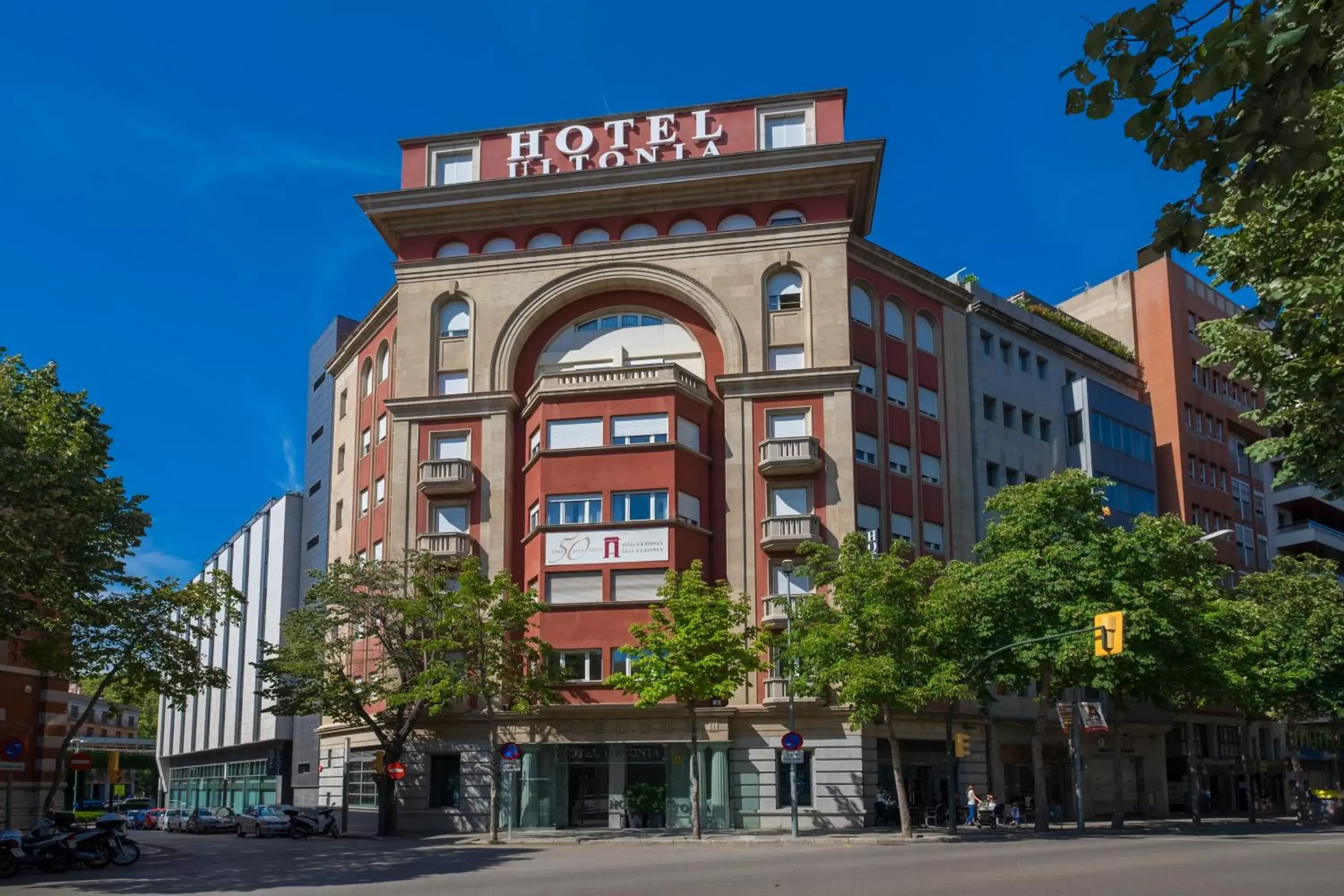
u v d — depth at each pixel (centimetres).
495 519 4719
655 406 4553
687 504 4522
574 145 5028
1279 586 5228
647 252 4844
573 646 4416
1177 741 6444
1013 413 5594
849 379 4594
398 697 4081
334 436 6212
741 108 4953
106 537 3247
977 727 4966
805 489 4569
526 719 4453
